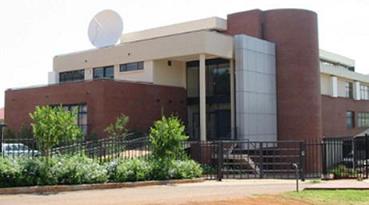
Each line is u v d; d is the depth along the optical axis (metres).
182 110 35.22
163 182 17.81
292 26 35.56
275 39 35.72
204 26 37.84
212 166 23.67
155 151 18.98
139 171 17.47
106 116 29.16
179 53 31.69
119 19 35.69
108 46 35.78
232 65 33.09
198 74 35.62
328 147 30.72
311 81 35.84
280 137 34.97
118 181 16.81
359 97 57.06
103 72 36.22
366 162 20.88
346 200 12.52
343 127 52.00
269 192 14.09
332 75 50.41
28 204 11.58
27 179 14.85
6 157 15.88
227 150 26.81
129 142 21.00
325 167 23.25
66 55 38.31
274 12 35.97
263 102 33.69
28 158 15.80
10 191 14.26
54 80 38.75
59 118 15.98
